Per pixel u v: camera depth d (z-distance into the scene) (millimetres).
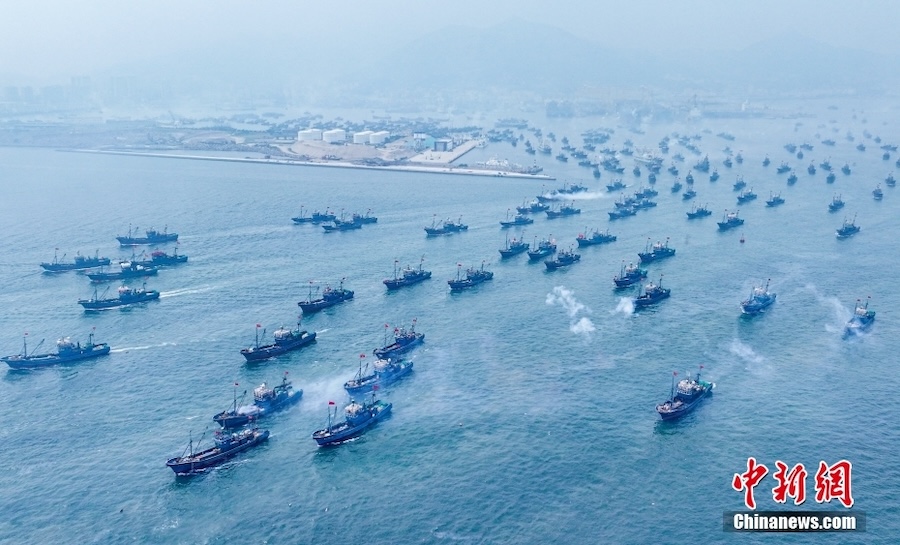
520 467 183625
